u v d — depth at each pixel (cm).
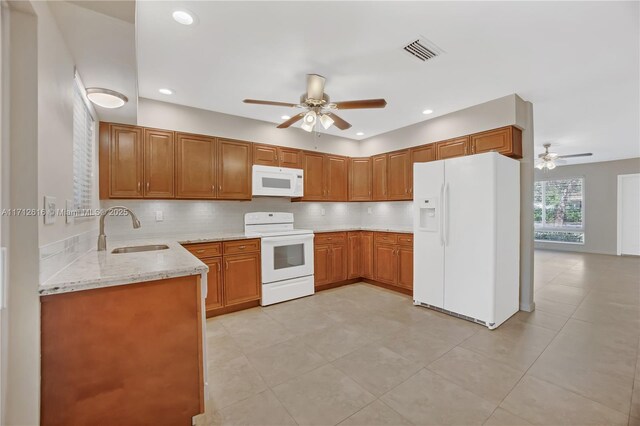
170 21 187
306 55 230
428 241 330
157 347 144
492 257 274
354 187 484
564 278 475
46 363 123
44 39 123
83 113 221
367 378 196
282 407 168
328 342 250
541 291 402
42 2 120
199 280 154
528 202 325
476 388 184
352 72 259
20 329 114
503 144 313
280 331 273
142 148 302
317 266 406
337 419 158
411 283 381
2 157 108
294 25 193
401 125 417
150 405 143
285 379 196
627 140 518
